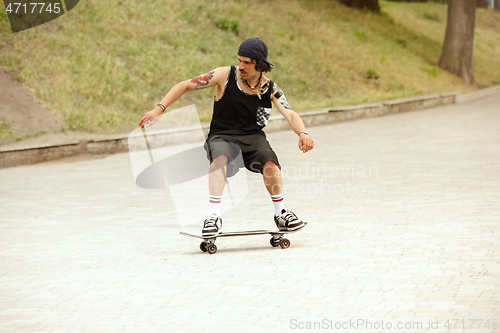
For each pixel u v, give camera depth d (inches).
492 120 1528.1
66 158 1166.3
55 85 1408.7
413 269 363.9
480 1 4616.1
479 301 299.7
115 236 515.2
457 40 2864.2
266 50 428.8
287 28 2356.1
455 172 775.7
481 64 3351.4
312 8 2723.9
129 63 1633.9
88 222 583.8
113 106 1457.9
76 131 1286.9
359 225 507.5
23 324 295.7
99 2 1785.2
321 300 313.0
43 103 1338.6
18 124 1238.3
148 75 1625.2
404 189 676.7
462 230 467.5
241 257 421.4
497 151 957.2
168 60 1738.4
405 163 880.3
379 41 2753.4
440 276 346.3
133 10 1859.0
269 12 2417.6
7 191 808.3
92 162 1112.2
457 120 1568.7
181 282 361.4
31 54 1457.9
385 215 543.8
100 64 1555.1
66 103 1375.5
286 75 2003.0
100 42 1636.3
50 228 559.8
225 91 441.4
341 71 2219.5
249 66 427.8
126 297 335.3
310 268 379.2
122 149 1248.2
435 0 4025.6
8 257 448.5
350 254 409.7
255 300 318.7
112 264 416.2
